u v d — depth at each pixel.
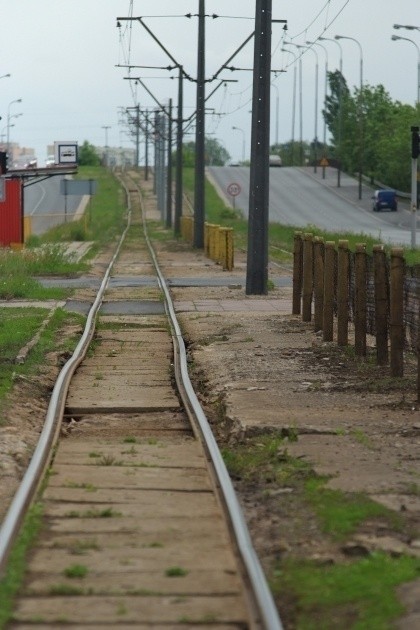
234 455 22.94
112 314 54.09
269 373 33.91
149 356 39.31
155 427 26.70
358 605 13.59
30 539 16.12
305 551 16.02
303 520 17.64
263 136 62.34
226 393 30.42
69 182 147.38
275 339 42.91
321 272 44.56
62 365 37.09
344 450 22.78
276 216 184.12
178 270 85.75
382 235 135.75
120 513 17.88
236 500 18.12
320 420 25.98
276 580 14.71
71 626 12.78
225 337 43.69
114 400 29.95
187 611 13.26
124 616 13.06
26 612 13.16
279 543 16.34
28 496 18.62
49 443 23.53
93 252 108.69
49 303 58.69
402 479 20.16
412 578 14.40
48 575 14.60
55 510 18.09
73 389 31.81
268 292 65.38
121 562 15.20
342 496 18.88
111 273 82.50
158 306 57.69
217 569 14.89
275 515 18.08
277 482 20.31
